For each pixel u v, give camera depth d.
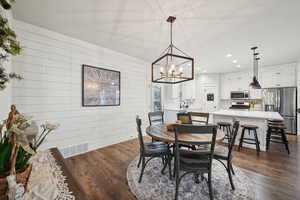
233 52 3.79
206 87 6.73
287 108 4.86
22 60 2.33
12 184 0.59
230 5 1.90
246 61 4.64
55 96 2.71
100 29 2.60
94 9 2.02
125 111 4.06
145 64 4.71
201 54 3.94
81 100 3.11
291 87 4.79
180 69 2.63
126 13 2.10
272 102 5.15
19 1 1.84
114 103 3.75
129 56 4.16
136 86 4.40
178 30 2.60
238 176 2.16
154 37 2.91
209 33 2.71
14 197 0.59
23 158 0.74
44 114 2.57
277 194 1.77
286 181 2.04
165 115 5.59
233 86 6.23
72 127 2.96
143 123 4.64
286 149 3.25
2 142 0.70
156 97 5.25
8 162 0.67
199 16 2.16
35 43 2.46
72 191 0.82
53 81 2.68
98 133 3.42
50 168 1.06
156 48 3.55
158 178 2.12
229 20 2.26
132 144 3.74
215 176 2.17
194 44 3.25
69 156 2.90
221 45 3.30
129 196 1.77
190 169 1.65
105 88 3.54
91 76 3.25
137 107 4.44
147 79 4.81
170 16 2.17
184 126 1.57
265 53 3.85
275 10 2.00
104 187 1.94
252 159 2.79
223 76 6.56
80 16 2.19
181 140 1.69
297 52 3.76
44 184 0.86
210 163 1.62
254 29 2.54
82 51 3.11
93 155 3.01
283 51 3.69
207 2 1.84
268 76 5.32
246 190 1.84
